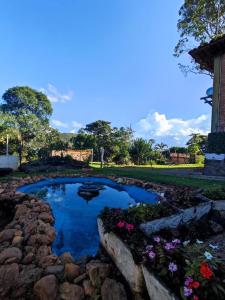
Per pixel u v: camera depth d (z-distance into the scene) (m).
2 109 43.12
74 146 35.56
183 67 22.53
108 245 4.04
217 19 19.33
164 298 2.46
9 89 44.38
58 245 5.09
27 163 18.44
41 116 46.34
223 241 4.23
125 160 29.69
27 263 3.96
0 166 16.28
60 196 9.98
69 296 3.06
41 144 32.97
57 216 7.27
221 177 11.58
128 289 3.21
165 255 2.80
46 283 3.19
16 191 9.79
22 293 3.18
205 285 2.24
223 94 12.54
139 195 9.99
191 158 32.22
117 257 3.62
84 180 13.32
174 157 34.12
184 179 10.97
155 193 9.02
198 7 19.28
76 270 3.51
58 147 32.06
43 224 5.63
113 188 11.72
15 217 6.63
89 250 4.85
